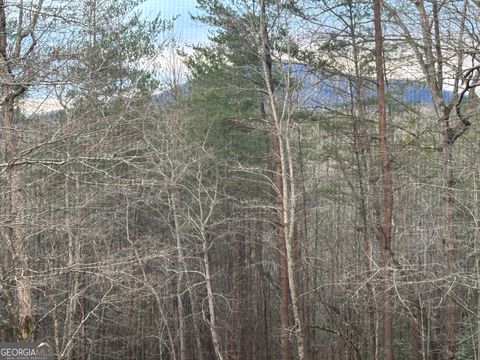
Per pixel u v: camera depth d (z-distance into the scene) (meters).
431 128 17.86
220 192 24.44
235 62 23.27
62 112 13.09
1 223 10.34
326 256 30.55
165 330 28.53
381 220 17.83
